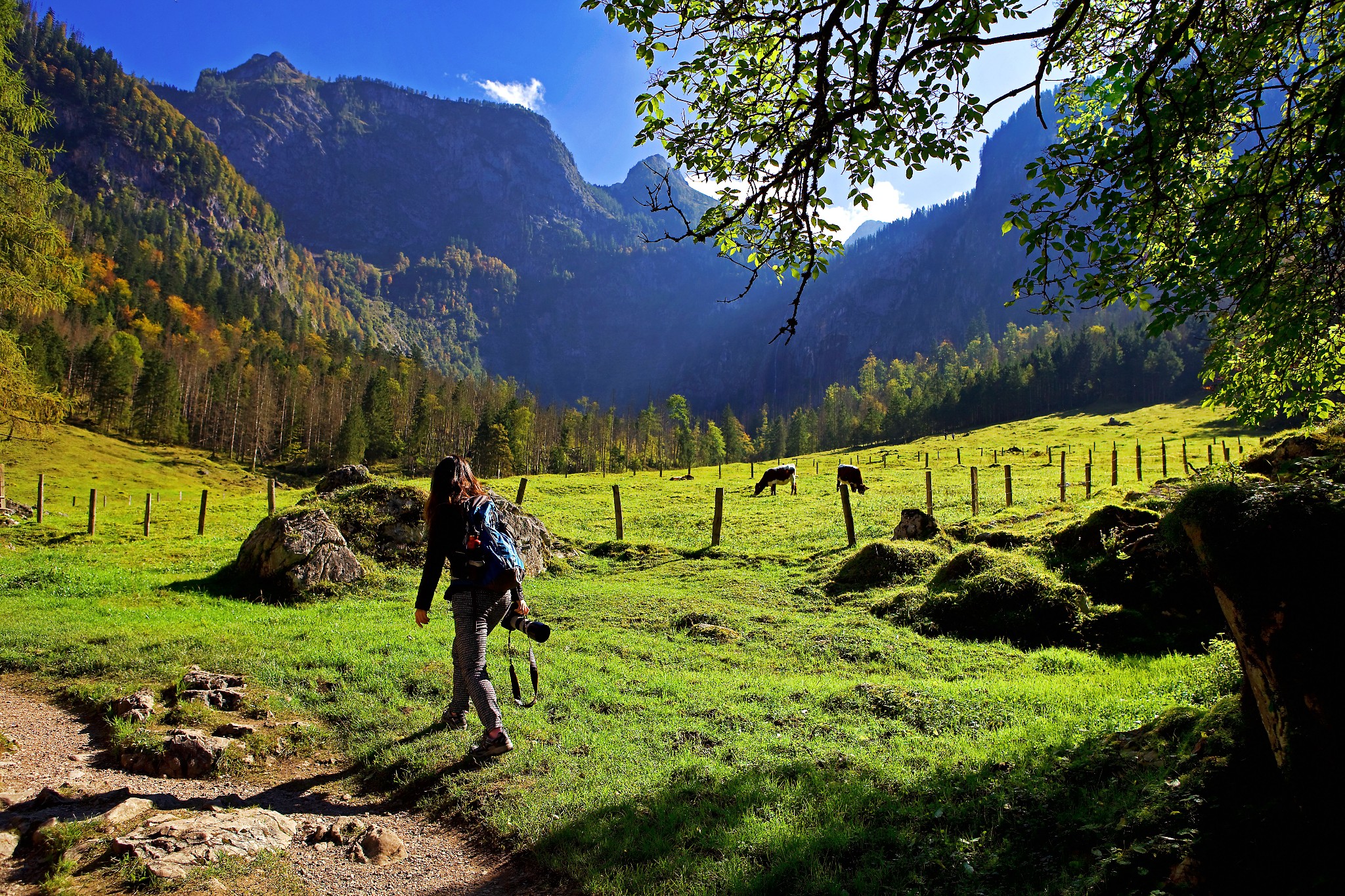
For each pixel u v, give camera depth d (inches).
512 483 1980.8
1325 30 223.6
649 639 394.3
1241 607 126.6
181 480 2947.8
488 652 346.6
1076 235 220.4
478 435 4244.6
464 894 140.3
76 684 270.8
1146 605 405.7
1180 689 251.6
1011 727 229.8
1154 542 426.3
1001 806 159.3
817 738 225.5
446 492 214.8
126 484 2591.0
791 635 412.8
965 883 133.0
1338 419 413.7
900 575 537.6
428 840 166.1
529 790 182.7
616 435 6023.6
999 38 187.5
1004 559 462.9
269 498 935.7
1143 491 657.6
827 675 334.0
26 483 2181.3
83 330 4554.6
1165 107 203.3
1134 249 223.6
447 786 189.0
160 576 565.0
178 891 125.8
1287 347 298.8
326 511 615.5
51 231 793.6
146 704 240.7
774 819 162.7
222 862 138.1
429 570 209.8
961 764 191.5
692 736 229.9
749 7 223.9
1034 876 132.7
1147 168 205.6
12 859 136.9
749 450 6589.6
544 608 477.1
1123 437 2652.6
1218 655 244.4
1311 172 197.2
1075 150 216.2
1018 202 224.4
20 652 313.6
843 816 163.8
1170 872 118.6
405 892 139.7
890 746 215.5
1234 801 127.2
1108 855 128.7
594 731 230.8
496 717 201.0
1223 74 208.1
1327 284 219.9
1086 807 150.5
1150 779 149.0
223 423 4411.9
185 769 199.5
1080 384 4982.8
